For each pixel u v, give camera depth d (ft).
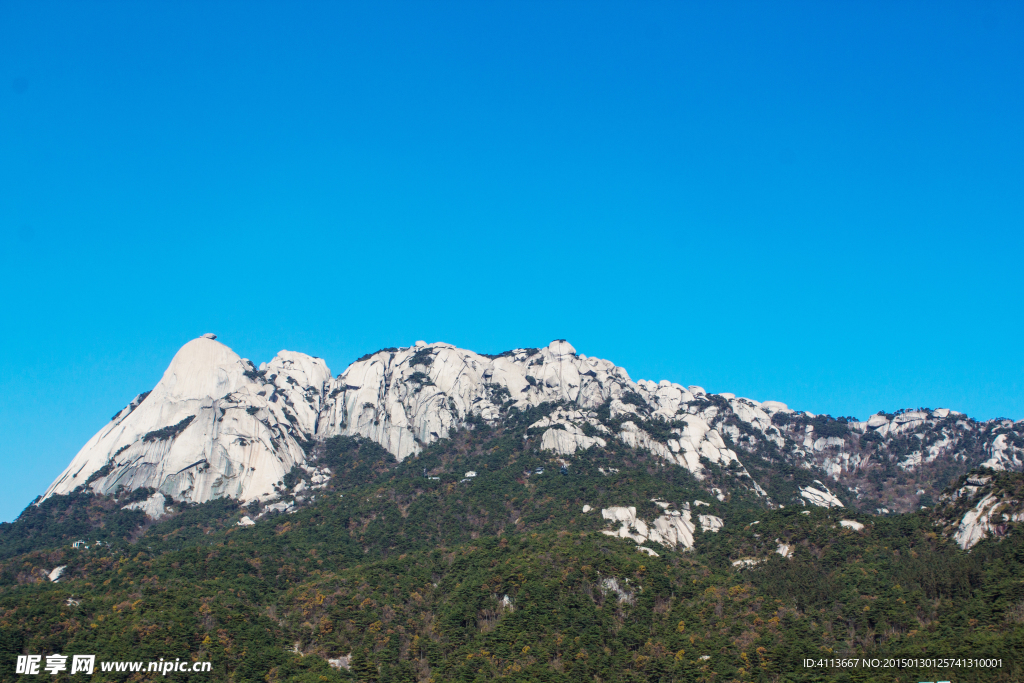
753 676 516.32
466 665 553.23
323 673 547.90
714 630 576.61
